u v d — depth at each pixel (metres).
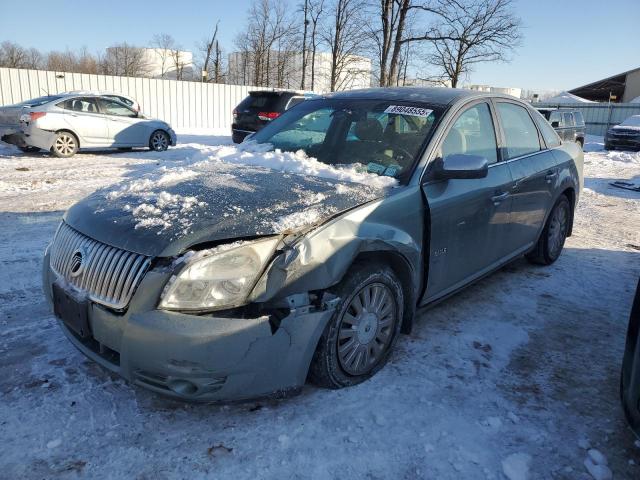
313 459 2.47
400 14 21.86
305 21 30.86
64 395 2.85
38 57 52.09
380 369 3.20
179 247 2.47
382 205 3.04
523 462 2.51
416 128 3.65
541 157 4.85
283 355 2.56
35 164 11.16
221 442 2.55
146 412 2.74
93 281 2.63
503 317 4.12
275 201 2.87
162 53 53.78
